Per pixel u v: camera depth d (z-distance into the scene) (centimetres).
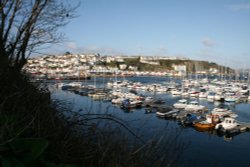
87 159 290
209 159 1981
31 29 474
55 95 446
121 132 318
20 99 330
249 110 4541
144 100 4944
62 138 298
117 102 4138
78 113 336
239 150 2266
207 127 2975
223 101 5525
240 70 12512
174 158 297
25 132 272
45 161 241
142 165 288
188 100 5581
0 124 257
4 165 204
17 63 446
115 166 281
